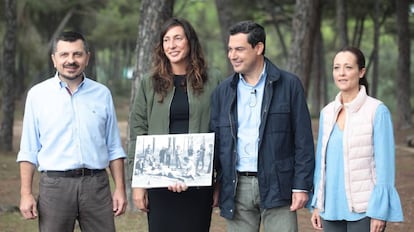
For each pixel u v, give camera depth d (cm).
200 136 435
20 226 753
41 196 443
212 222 773
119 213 461
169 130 453
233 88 434
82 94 443
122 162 464
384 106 418
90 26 3338
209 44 5338
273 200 424
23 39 2605
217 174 448
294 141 432
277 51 4738
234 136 430
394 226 760
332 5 2470
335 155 425
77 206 444
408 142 1723
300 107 429
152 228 453
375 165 415
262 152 424
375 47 2455
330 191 427
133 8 3362
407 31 2197
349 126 421
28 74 3403
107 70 5675
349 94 429
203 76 457
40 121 439
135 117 467
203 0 3919
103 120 450
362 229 418
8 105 1546
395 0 2394
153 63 463
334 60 432
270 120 425
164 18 801
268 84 427
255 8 2603
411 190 1012
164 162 435
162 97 453
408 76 2189
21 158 441
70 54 431
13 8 1523
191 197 447
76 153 437
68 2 2977
